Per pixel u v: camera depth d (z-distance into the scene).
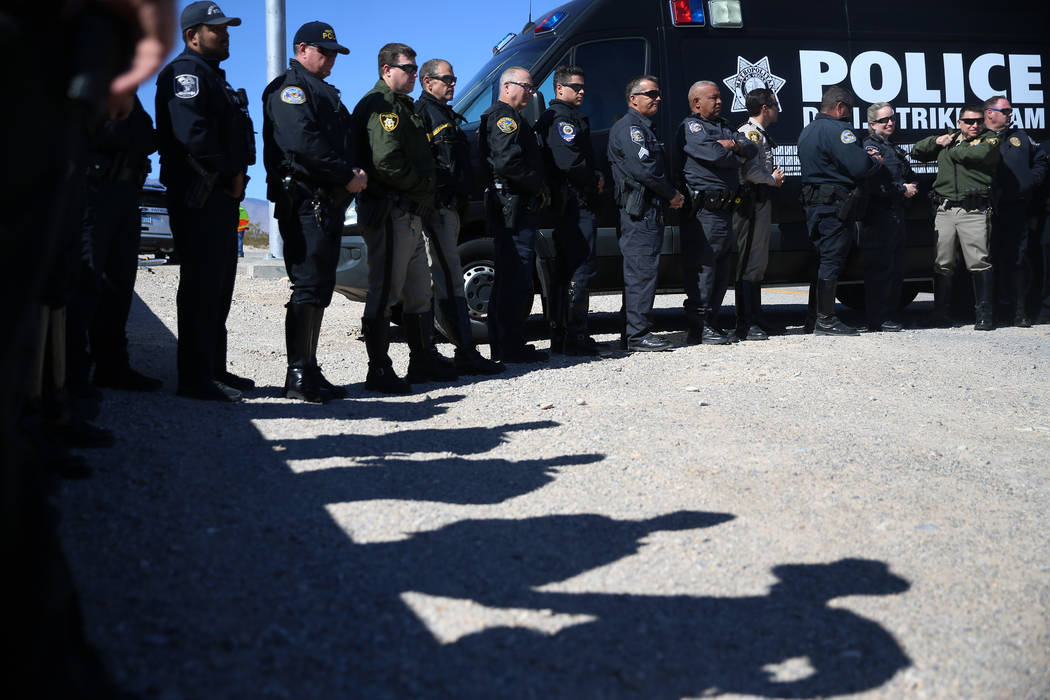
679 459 3.80
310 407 4.61
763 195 7.17
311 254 4.68
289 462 3.49
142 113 4.36
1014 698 2.05
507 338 6.23
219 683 1.88
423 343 5.45
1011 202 8.04
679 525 3.00
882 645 2.25
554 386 5.40
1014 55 8.34
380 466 3.52
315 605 2.28
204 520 2.77
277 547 2.61
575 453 3.86
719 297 7.04
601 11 7.30
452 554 2.66
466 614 2.29
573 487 3.37
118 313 4.68
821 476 3.60
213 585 2.33
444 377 5.54
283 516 2.87
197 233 4.45
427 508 3.05
